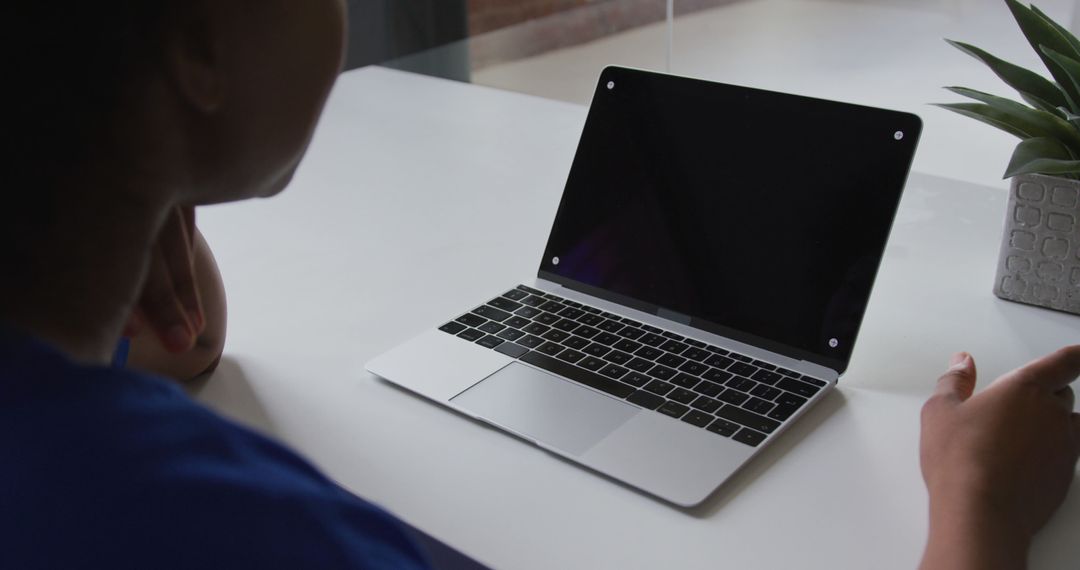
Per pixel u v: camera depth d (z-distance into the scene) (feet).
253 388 2.71
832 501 2.19
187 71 1.24
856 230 2.70
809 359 2.69
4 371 1.06
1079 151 2.88
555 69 8.56
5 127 1.13
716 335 2.84
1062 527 2.10
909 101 7.17
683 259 2.96
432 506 2.22
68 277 1.22
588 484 2.27
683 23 8.08
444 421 2.53
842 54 7.39
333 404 2.63
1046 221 2.89
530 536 2.12
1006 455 2.11
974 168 6.03
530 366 2.72
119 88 1.17
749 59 7.86
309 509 1.11
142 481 1.04
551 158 4.42
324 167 4.43
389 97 5.34
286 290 3.29
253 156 1.41
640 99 3.15
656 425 2.44
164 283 1.90
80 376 1.09
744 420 2.45
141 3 1.16
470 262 3.43
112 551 1.01
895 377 2.68
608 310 3.01
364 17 8.55
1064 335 2.85
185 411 1.15
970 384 2.44
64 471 1.02
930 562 1.94
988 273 3.24
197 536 1.03
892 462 2.31
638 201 3.09
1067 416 2.24
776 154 2.87
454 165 4.39
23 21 1.10
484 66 8.89
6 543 1.01
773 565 2.01
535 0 9.07
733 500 2.21
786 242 2.80
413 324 3.02
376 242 3.63
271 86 1.37
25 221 1.17
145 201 1.28
